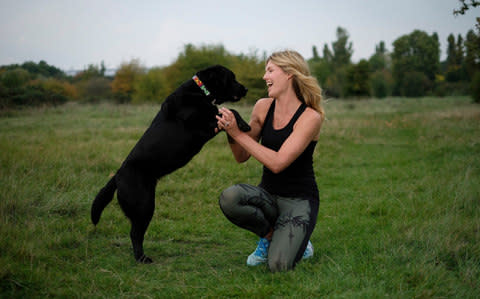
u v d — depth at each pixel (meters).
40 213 3.62
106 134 8.33
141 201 2.71
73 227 3.32
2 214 3.32
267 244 2.58
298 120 2.52
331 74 50.69
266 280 2.30
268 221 2.56
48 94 18.69
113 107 16.81
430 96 44.81
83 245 2.94
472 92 22.22
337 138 8.82
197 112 2.78
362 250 2.73
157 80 28.41
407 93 45.88
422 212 3.55
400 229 3.14
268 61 2.65
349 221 3.59
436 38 65.81
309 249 2.64
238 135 2.47
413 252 2.64
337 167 6.25
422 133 9.56
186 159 2.86
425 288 2.11
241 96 3.10
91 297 2.10
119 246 3.00
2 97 16.34
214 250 2.98
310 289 2.10
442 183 4.55
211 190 4.61
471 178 4.62
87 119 11.84
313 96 2.57
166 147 2.73
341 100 32.94
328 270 2.37
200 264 2.68
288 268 2.36
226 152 6.58
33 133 8.46
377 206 3.94
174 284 2.31
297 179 2.57
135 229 2.72
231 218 2.46
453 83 49.62
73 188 4.39
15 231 2.98
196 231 3.39
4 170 4.68
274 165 2.39
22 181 4.25
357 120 12.30
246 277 2.38
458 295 2.03
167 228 3.43
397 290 2.09
